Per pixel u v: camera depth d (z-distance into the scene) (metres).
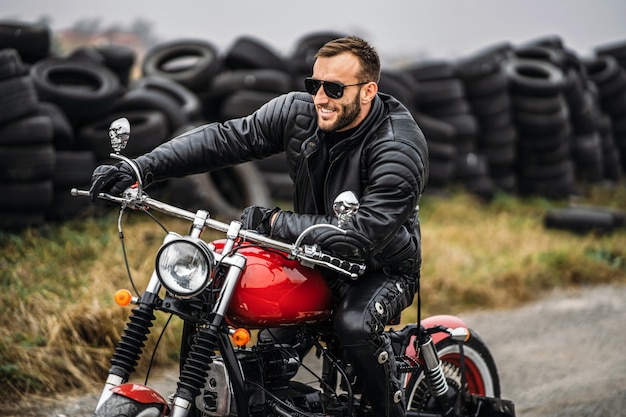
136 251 10.85
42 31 14.24
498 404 5.98
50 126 11.64
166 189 13.90
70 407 7.18
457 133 20.59
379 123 5.09
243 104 16.47
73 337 8.05
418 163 4.92
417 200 4.94
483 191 20.72
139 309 4.62
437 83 20.62
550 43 24.36
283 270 4.86
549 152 22.06
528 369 9.30
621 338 10.83
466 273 12.97
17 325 8.16
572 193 23.12
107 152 13.45
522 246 15.38
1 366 7.36
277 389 5.16
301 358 5.47
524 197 22.20
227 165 5.52
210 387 4.84
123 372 4.54
